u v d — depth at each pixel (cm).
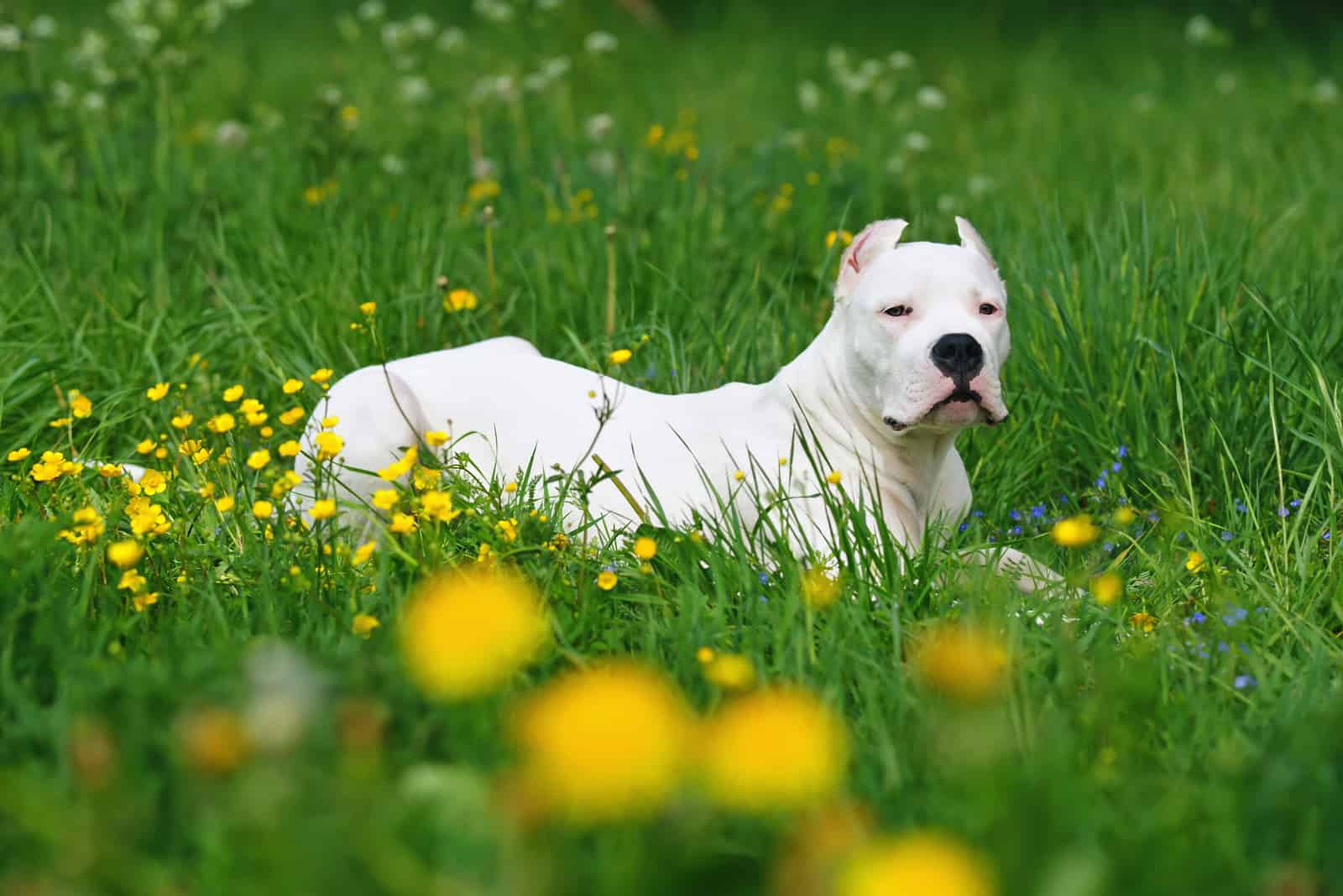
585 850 319
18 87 1384
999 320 602
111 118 1241
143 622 486
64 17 2116
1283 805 346
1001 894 291
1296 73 1952
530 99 1468
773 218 1082
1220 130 1516
